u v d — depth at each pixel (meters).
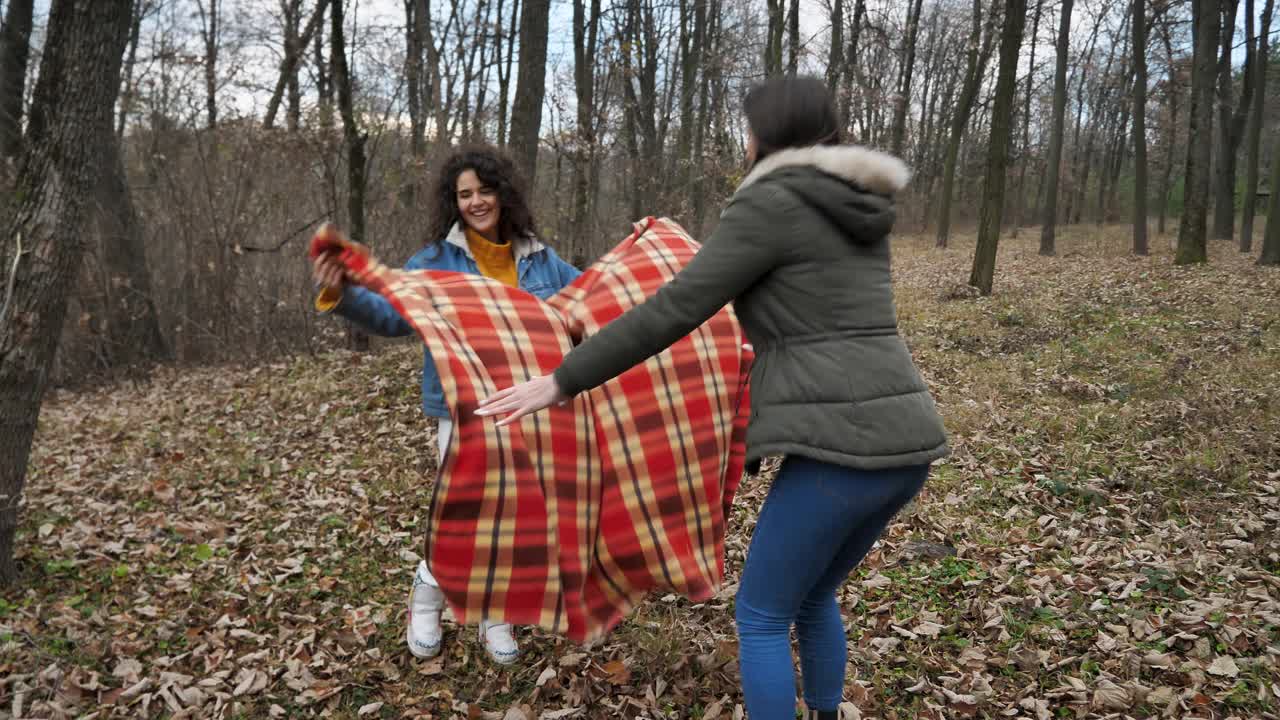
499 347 2.33
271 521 4.54
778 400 1.78
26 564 3.93
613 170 15.68
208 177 10.95
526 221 2.83
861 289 1.78
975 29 21.64
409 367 7.96
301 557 3.98
